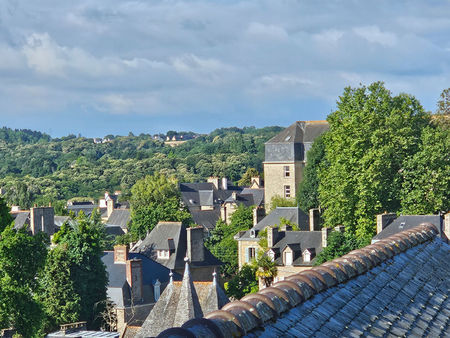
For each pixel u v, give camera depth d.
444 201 76.38
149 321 43.66
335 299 11.89
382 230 72.06
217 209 155.50
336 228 81.75
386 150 75.44
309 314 10.79
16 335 56.88
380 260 14.92
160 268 83.81
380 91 81.62
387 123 77.38
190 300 43.34
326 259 77.25
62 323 69.94
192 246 96.62
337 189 78.50
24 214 121.00
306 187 106.75
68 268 71.31
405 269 15.35
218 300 49.22
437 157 75.31
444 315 13.79
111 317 74.50
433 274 15.99
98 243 75.06
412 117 80.94
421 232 18.66
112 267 80.12
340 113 83.12
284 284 11.34
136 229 122.44
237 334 8.91
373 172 75.06
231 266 106.12
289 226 94.44
